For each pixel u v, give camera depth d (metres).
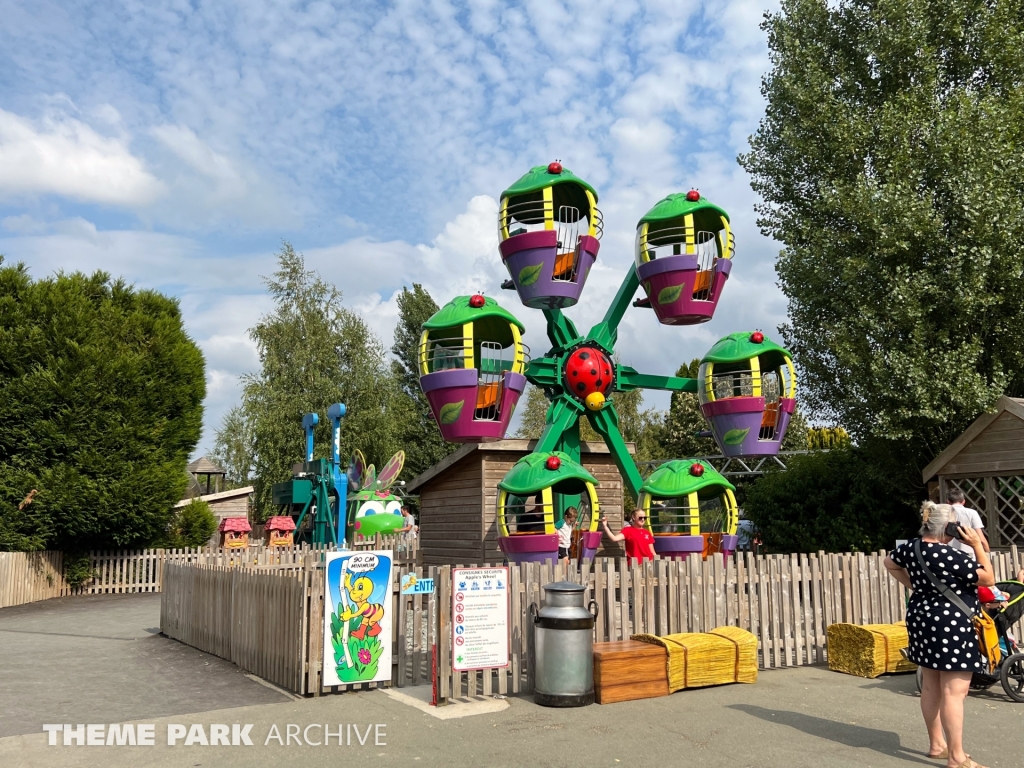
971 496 16.06
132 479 20.89
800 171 20.64
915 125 18.20
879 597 10.90
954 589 6.07
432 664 8.05
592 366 16.31
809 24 20.88
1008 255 16.59
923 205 16.81
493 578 8.26
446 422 13.65
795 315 20.22
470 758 6.21
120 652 11.70
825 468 19.67
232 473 55.50
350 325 43.34
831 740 6.71
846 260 17.95
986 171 16.69
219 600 11.23
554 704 7.72
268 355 41.41
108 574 22.22
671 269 15.26
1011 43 18.38
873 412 17.94
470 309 13.89
